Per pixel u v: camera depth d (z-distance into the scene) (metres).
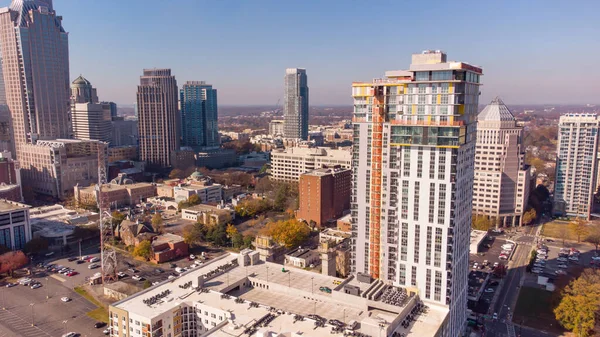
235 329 187.75
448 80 196.62
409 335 188.88
